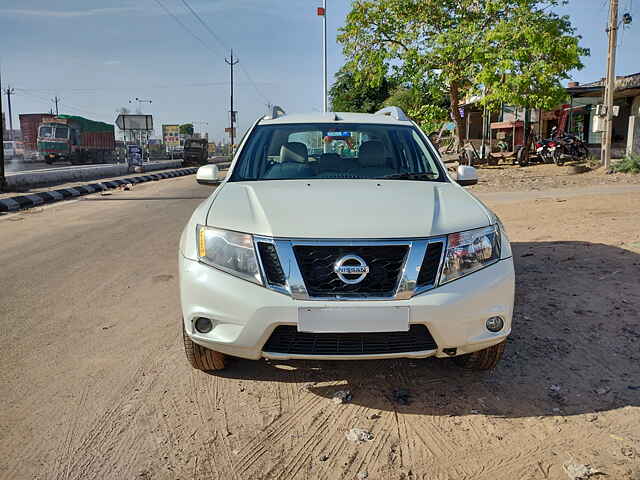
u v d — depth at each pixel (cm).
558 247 647
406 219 290
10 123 6812
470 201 332
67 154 3416
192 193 1502
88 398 313
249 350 285
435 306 275
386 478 242
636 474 239
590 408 296
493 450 261
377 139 421
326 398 313
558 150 1820
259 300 276
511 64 1562
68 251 710
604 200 1004
